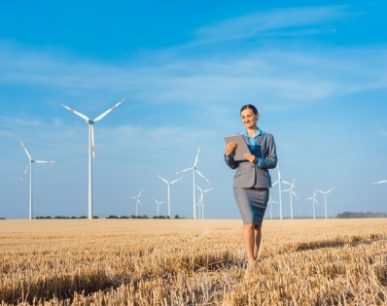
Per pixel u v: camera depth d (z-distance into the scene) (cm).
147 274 809
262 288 541
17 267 927
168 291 593
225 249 1032
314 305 471
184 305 527
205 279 659
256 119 877
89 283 684
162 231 2795
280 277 596
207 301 550
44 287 636
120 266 845
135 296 548
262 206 851
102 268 773
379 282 556
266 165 840
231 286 623
